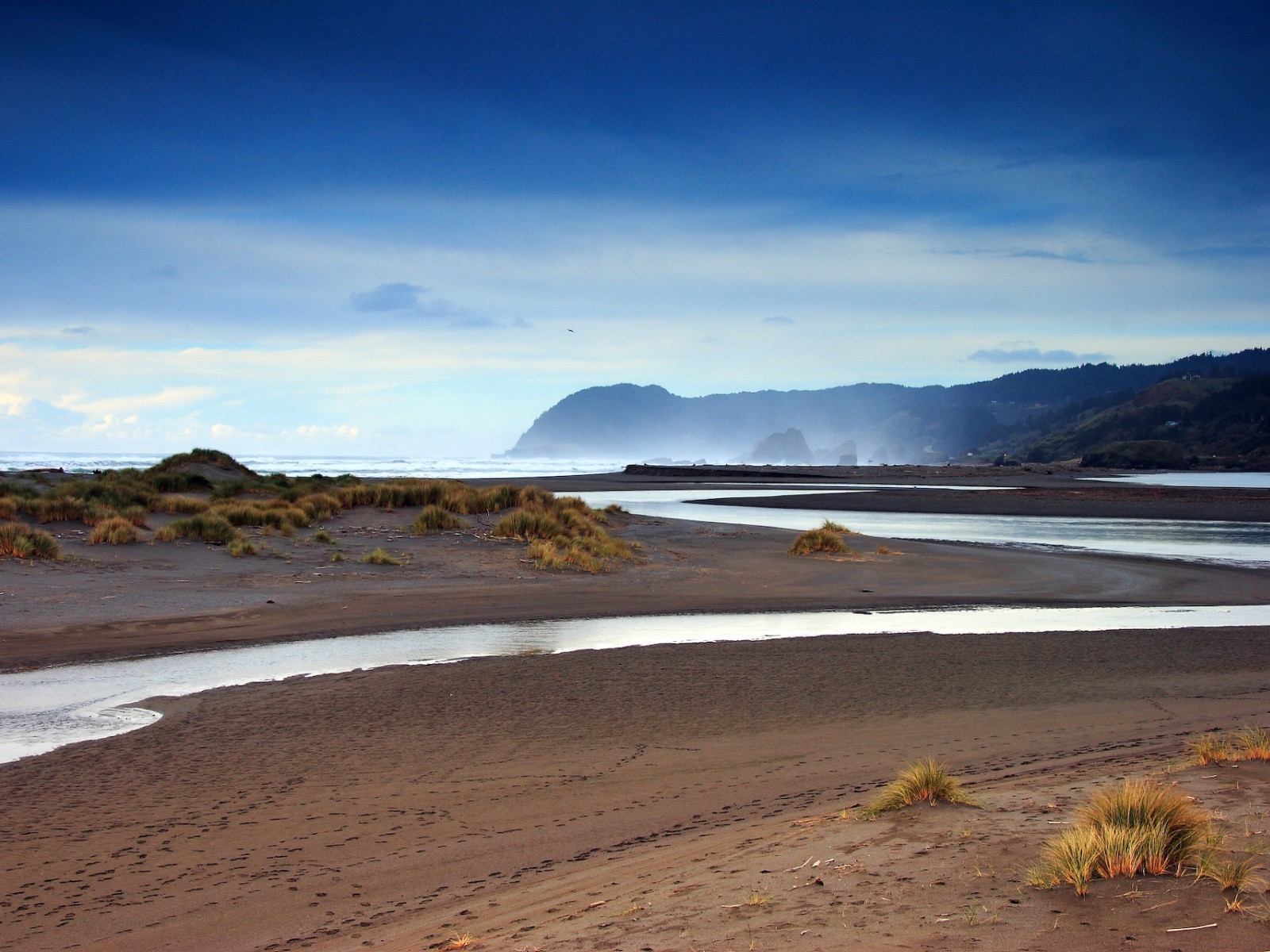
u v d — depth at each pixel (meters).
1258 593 21.14
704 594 19.84
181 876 5.76
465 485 32.84
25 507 21.94
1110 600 19.95
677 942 3.99
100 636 14.03
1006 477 115.31
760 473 120.62
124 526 21.08
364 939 4.76
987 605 19.09
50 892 5.53
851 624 16.58
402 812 6.95
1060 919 3.84
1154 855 4.33
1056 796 6.12
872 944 3.74
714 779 7.81
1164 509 52.72
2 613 14.87
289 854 6.12
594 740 9.02
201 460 42.62
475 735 9.17
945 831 5.36
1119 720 9.92
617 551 24.41
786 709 10.30
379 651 13.70
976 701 10.75
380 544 23.44
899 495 65.12
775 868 4.96
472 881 5.62
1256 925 3.61
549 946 4.16
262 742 8.86
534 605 17.92
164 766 8.07
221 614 15.89
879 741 9.05
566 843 6.30
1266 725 9.51
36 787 7.50
